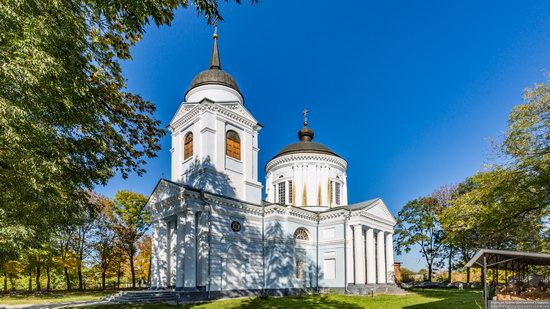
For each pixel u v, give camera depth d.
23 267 38.38
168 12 10.23
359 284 33.91
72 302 25.06
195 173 31.41
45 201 10.66
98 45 11.04
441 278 56.69
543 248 20.72
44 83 8.98
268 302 24.98
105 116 12.42
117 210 45.00
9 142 8.83
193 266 26.56
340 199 44.44
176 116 35.34
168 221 31.66
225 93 35.84
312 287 34.91
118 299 24.36
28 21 8.52
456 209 19.95
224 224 29.66
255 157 35.97
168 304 22.92
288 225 33.72
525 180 17.64
